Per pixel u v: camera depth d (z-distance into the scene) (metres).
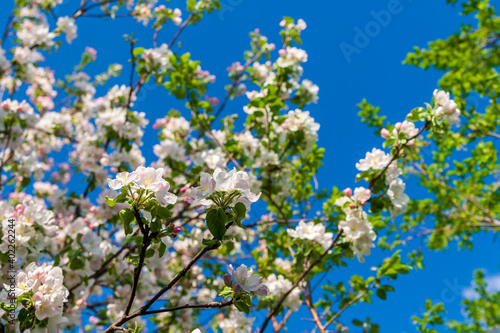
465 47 8.38
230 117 5.70
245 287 1.67
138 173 1.55
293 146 4.71
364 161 3.47
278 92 4.89
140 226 1.55
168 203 1.56
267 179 4.77
